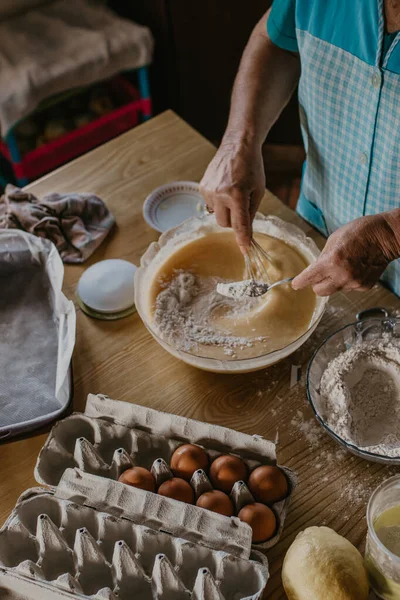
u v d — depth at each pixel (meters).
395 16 0.91
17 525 0.80
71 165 1.37
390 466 0.91
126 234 1.24
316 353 0.96
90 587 0.79
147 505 0.81
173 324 1.00
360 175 1.13
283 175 1.98
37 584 0.74
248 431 0.96
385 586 0.74
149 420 0.91
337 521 0.86
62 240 1.20
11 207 1.21
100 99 2.22
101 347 1.07
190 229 1.13
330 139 1.15
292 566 0.74
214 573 0.77
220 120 2.39
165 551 0.79
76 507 0.81
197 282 1.07
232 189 1.05
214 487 0.85
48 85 1.92
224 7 2.00
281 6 1.08
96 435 0.92
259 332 0.99
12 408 0.97
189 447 0.87
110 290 1.11
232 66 2.19
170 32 2.12
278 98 1.17
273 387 1.00
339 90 1.06
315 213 1.33
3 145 2.08
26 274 1.14
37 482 0.92
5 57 1.92
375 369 0.95
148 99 2.18
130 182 1.33
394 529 0.75
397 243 0.88
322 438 0.94
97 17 2.05
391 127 1.01
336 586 0.71
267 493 0.83
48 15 2.04
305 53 1.08
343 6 0.97
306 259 1.08
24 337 1.07
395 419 0.92
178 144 1.40
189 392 1.01
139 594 0.79
